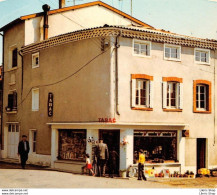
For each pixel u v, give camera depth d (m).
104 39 21.05
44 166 24.08
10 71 28.97
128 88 21.09
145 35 21.59
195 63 23.52
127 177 20.33
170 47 22.89
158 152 21.92
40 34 27.25
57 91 23.73
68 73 23.02
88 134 21.34
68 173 20.33
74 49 22.69
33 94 26.09
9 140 28.98
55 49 24.06
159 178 21.00
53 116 23.94
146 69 21.70
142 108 21.38
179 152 22.45
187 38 22.83
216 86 24.28
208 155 23.64
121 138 20.77
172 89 22.84
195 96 23.34
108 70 20.89
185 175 22.11
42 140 24.80
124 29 20.88
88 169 20.97
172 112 22.45
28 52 26.53
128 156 20.62
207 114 23.78
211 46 23.98
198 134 23.33
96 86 21.31
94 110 21.31
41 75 25.16
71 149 22.75
